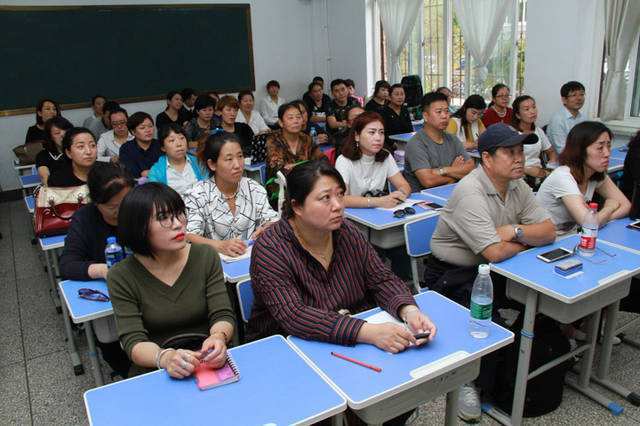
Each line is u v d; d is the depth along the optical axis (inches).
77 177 117.3
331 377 50.4
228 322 63.9
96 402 47.8
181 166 132.0
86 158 114.7
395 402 51.1
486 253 78.6
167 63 281.6
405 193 119.6
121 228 59.2
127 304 61.1
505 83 236.1
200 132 226.2
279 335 59.2
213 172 97.8
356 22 302.2
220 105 217.6
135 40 269.7
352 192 122.3
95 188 76.8
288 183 61.1
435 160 134.0
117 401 47.8
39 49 246.4
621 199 96.6
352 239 65.4
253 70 310.0
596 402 84.1
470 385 83.1
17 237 192.4
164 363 52.9
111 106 227.8
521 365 74.9
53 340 114.6
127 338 59.7
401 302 61.2
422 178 130.6
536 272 72.5
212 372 51.3
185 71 288.2
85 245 81.0
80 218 81.5
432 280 92.4
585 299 70.3
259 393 48.2
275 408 45.9
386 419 51.2
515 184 84.9
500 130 79.9
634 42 187.5
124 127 192.1
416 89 258.1
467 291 84.3
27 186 166.2
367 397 46.9
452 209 85.6
